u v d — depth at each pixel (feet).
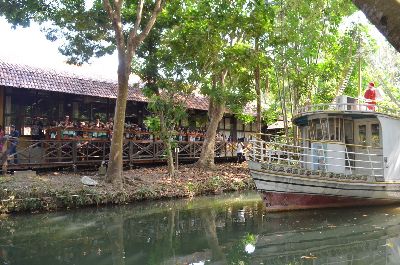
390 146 41.70
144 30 42.34
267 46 54.49
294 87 60.90
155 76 49.85
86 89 56.24
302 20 57.41
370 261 24.80
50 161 48.19
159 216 38.01
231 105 55.62
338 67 60.90
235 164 70.64
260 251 27.17
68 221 35.01
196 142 67.15
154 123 51.83
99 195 40.45
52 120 55.31
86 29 45.50
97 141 51.47
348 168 42.04
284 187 38.42
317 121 42.83
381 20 6.34
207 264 24.32
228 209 41.68
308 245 28.50
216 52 51.01
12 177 41.22
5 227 32.35
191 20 48.98
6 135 44.65
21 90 52.03
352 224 34.30
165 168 59.36
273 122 79.87
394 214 38.42
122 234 31.37
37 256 25.48
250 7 49.32
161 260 25.00
